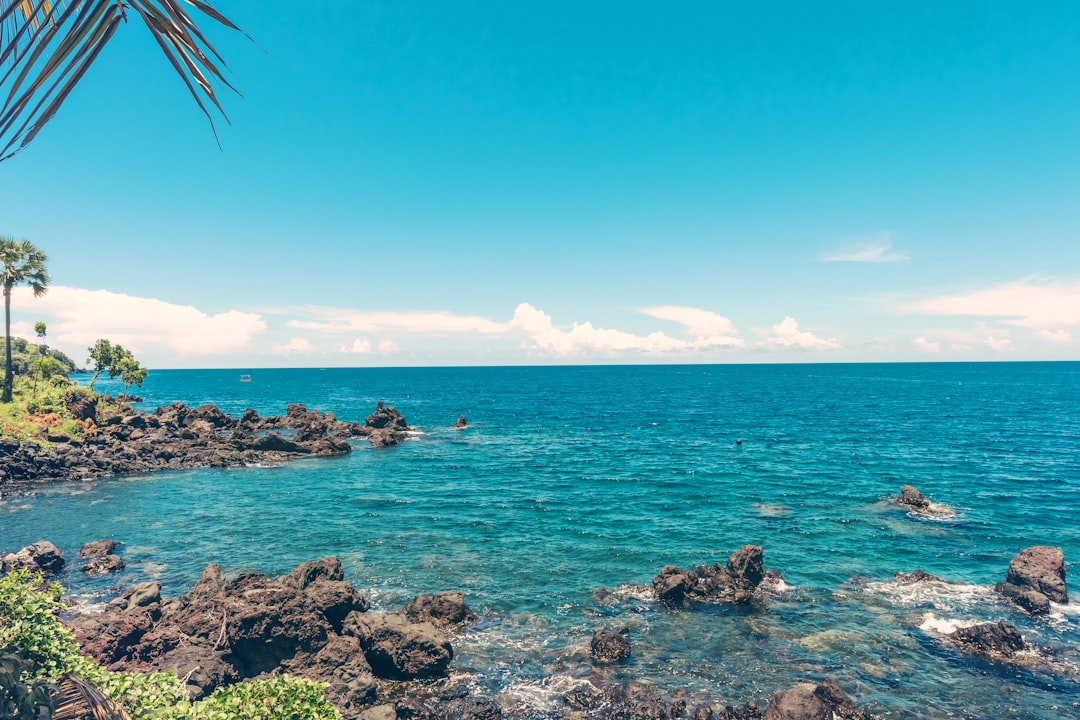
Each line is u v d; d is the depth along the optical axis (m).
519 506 48.47
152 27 3.33
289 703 14.38
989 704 20.81
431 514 46.00
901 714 20.28
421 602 27.84
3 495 51.69
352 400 173.00
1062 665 23.17
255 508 47.88
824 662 23.70
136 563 34.72
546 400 167.38
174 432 80.62
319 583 25.86
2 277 68.88
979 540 38.44
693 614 28.17
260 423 98.50
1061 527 40.81
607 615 28.11
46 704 9.12
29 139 3.19
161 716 12.41
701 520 43.72
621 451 76.50
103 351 108.06
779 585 31.41
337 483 58.16
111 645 22.09
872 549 36.94
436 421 115.62
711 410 131.25
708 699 21.39
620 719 20.11
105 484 57.16
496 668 23.55
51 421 68.88
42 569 32.31
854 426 98.31
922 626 26.59
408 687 22.36
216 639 22.88
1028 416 109.06
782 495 51.16
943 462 64.88
